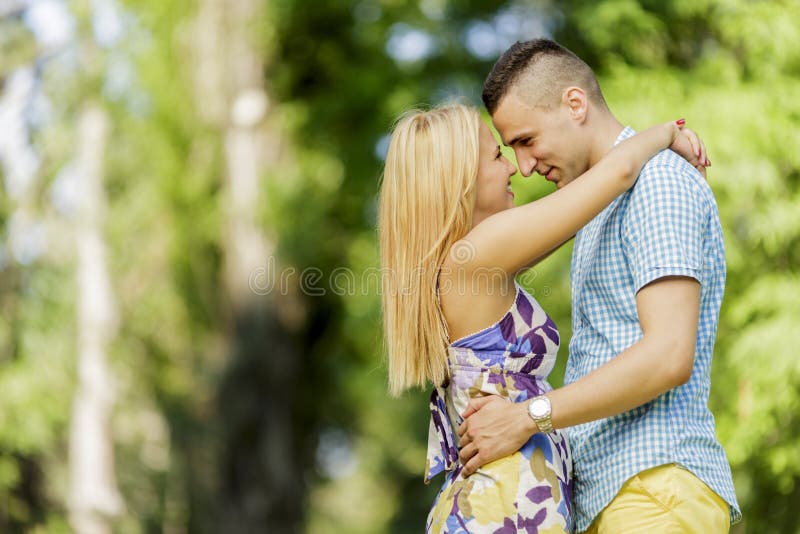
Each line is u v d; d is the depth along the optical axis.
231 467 19.30
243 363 19.03
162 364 20.95
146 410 21.11
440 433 4.36
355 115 18.81
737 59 11.88
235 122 18.89
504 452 4.01
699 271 3.96
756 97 10.59
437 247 4.18
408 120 4.32
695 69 12.17
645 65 13.12
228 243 19.08
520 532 4.01
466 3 17.25
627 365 3.85
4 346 19.31
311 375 21.44
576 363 4.44
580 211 4.01
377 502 32.56
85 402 19.81
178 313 20.58
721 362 10.18
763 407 9.46
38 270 20.03
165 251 20.17
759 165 10.22
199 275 20.27
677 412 4.09
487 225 4.11
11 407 18.38
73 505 19.52
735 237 10.47
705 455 4.12
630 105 11.38
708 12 12.29
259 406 19.20
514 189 12.02
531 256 4.07
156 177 19.50
